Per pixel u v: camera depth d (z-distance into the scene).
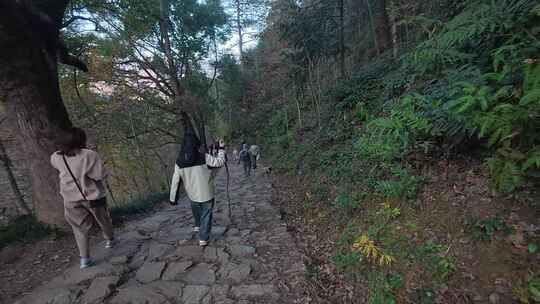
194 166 4.07
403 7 8.64
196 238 4.56
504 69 2.50
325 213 5.03
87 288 3.14
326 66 13.98
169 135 18.09
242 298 3.00
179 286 3.22
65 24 6.79
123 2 8.16
